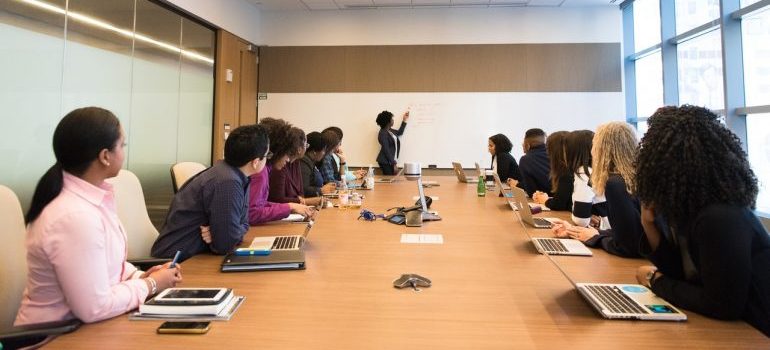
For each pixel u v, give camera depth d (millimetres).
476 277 1394
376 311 1106
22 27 2885
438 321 1045
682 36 4512
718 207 971
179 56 4582
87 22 3398
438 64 6145
